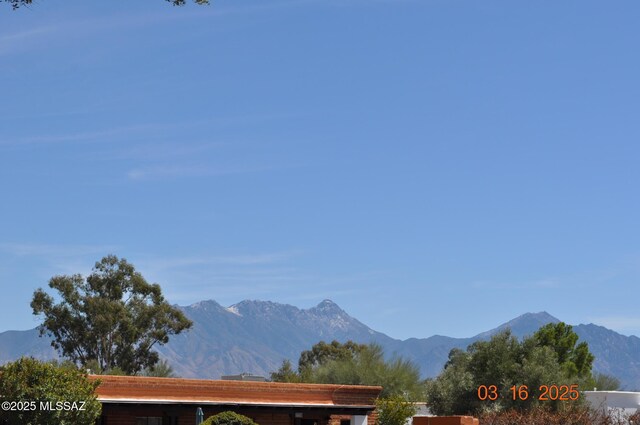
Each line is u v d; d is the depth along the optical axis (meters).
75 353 77.25
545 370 52.22
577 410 43.25
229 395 36.28
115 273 79.25
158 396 34.34
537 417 41.69
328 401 39.56
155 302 80.56
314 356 106.81
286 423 38.91
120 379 33.56
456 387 53.72
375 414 41.62
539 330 71.00
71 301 77.38
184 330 81.06
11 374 27.08
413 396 62.38
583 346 71.19
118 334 77.31
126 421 34.16
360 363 66.31
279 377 86.62
